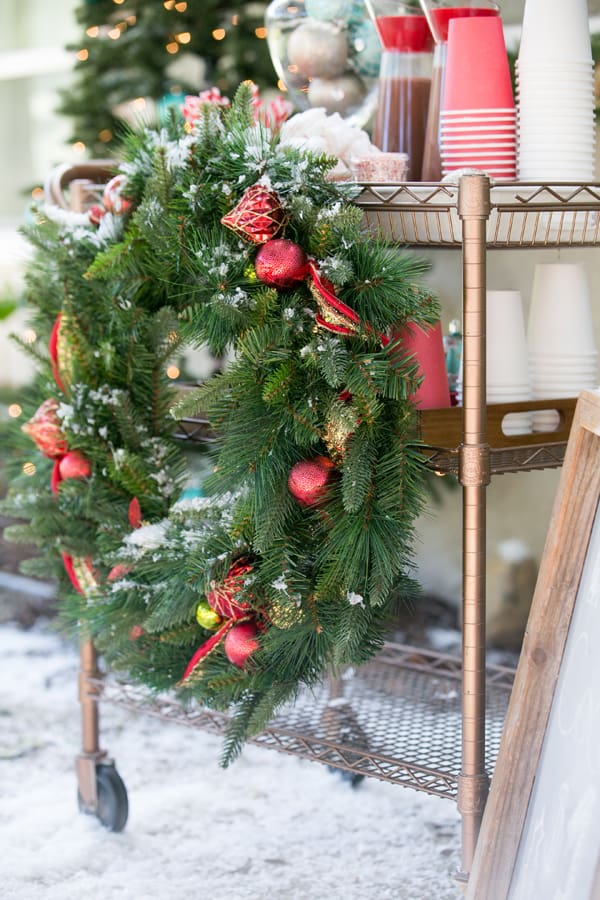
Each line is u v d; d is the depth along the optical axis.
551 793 1.08
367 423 1.22
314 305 1.25
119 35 2.44
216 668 1.36
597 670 1.01
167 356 1.46
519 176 1.32
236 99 1.33
